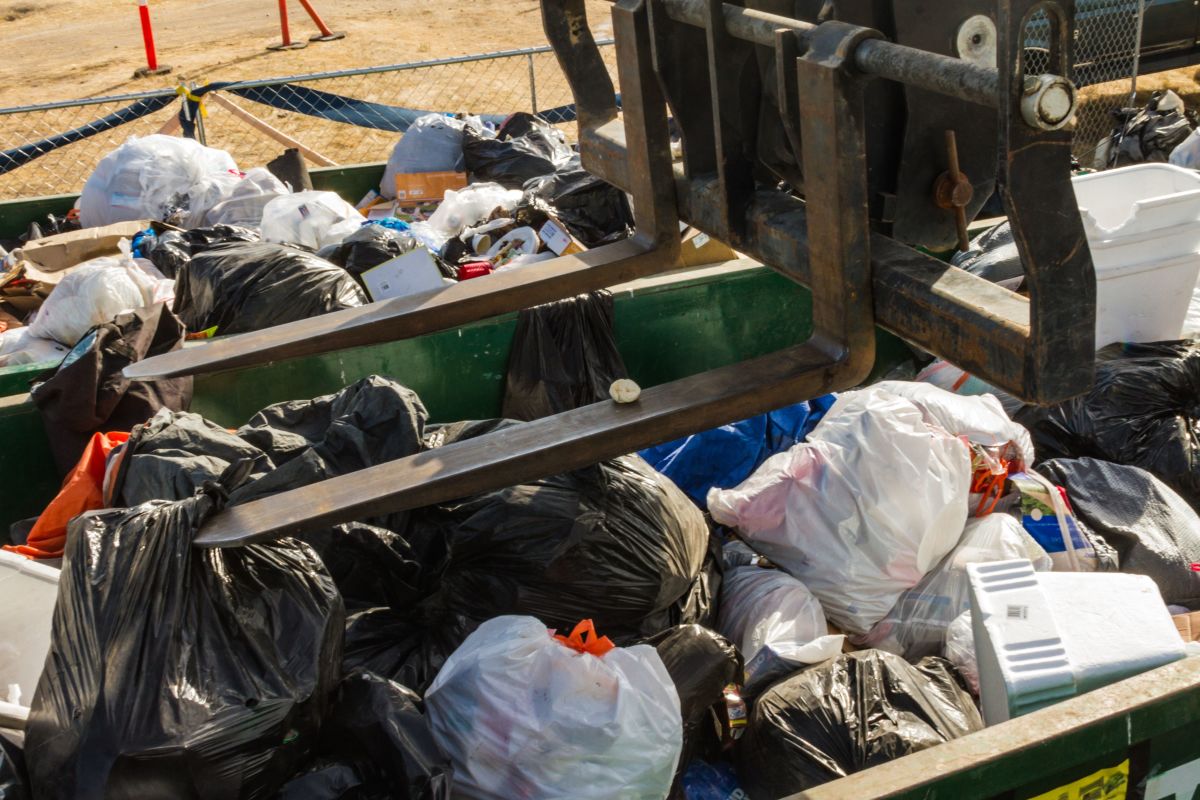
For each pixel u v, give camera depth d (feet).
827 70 5.95
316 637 6.85
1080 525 10.60
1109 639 7.77
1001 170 5.24
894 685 8.41
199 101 23.21
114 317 12.44
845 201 6.20
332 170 20.47
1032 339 5.49
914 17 6.58
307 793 6.64
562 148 20.15
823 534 10.18
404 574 8.71
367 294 13.78
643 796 7.07
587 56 8.89
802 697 8.30
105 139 34.30
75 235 16.70
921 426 10.45
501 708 7.08
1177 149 21.84
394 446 9.84
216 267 13.23
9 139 34.60
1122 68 27.63
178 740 6.07
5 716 6.75
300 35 47.03
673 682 7.95
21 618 7.93
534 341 12.96
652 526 9.23
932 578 10.18
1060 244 5.39
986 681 8.13
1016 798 7.00
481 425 10.46
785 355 6.82
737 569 10.39
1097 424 12.21
